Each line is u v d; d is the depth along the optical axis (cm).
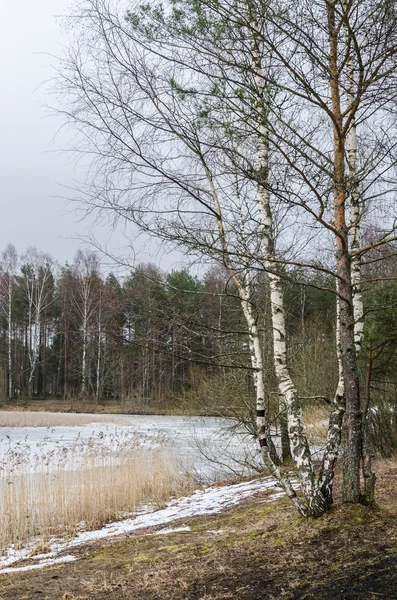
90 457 1190
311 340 1448
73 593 482
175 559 543
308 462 564
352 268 675
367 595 387
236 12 490
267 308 789
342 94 563
